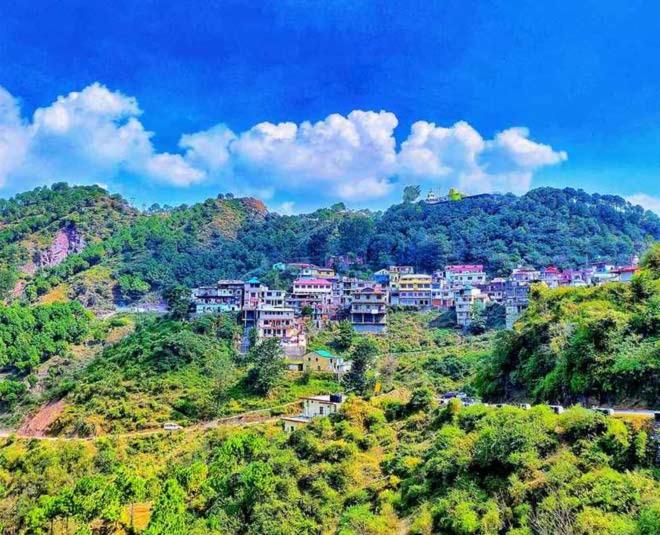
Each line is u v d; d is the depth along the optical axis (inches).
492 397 2527.1
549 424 1622.8
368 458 2319.1
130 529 2434.8
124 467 3009.4
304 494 2143.2
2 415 5054.1
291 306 6240.2
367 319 5974.4
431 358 4803.2
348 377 4284.0
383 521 1749.5
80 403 4500.5
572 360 2023.9
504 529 1401.3
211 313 6018.7
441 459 1797.5
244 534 2039.9
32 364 6309.1
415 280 6609.3
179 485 2456.9
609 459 1441.9
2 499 2979.8
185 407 4291.3
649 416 1515.7
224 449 2723.9
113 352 5649.6
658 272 2406.5
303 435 2573.8
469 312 5935.0
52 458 3400.6
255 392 4490.7
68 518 2406.5
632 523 1195.9
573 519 1273.4
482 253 7760.8
